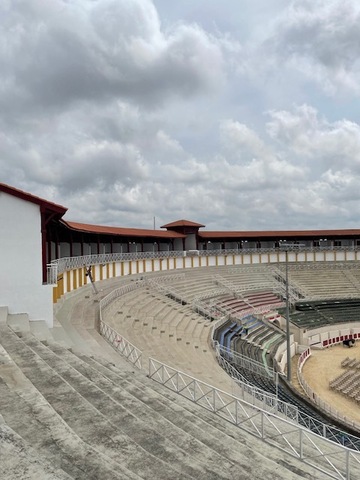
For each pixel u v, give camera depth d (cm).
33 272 1611
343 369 3156
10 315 1556
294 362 3306
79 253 4125
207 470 662
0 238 1571
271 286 5097
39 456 480
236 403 1072
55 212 1686
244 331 3381
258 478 698
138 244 5644
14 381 823
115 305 2642
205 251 5778
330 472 886
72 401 799
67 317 2103
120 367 1397
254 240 6562
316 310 4572
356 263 6097
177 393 1252
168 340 2264
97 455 570
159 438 739
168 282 4197
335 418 1897
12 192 1584
